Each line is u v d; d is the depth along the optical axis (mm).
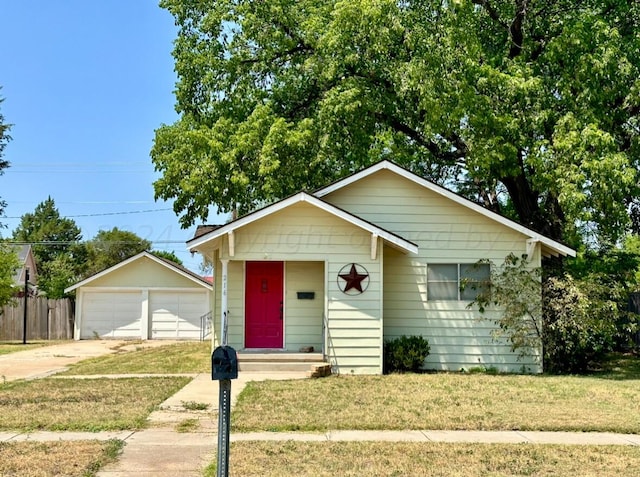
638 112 18812
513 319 16766
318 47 20094
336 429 9516
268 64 21266
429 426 9719
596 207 17328
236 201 20312
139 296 31359
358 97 19344
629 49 18250
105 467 7379
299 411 10719
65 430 9344
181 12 21453
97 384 13773
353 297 16219
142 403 11406
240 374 15500
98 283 31219
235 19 21000
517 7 19391
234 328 17500
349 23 18953
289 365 15953
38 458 7672
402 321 17297
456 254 17422
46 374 15914
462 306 17344
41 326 32250
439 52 18328
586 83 17688
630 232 25969
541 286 16969
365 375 15672
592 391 13172
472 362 17188
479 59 19016
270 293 17719
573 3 19828
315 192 17188
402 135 22766
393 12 18562
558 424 9867
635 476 7215
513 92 17688
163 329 31234
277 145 18906
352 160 21203
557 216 20281
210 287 31016
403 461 7707
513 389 13375
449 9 18469
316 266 17766
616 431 9617
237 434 9164
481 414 10586
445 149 22281
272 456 7879
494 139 17766
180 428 9445
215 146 19312
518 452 8234
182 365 17328
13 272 30328
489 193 24953
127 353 22016
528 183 20641
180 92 21234
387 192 17547
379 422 9875
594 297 16750
